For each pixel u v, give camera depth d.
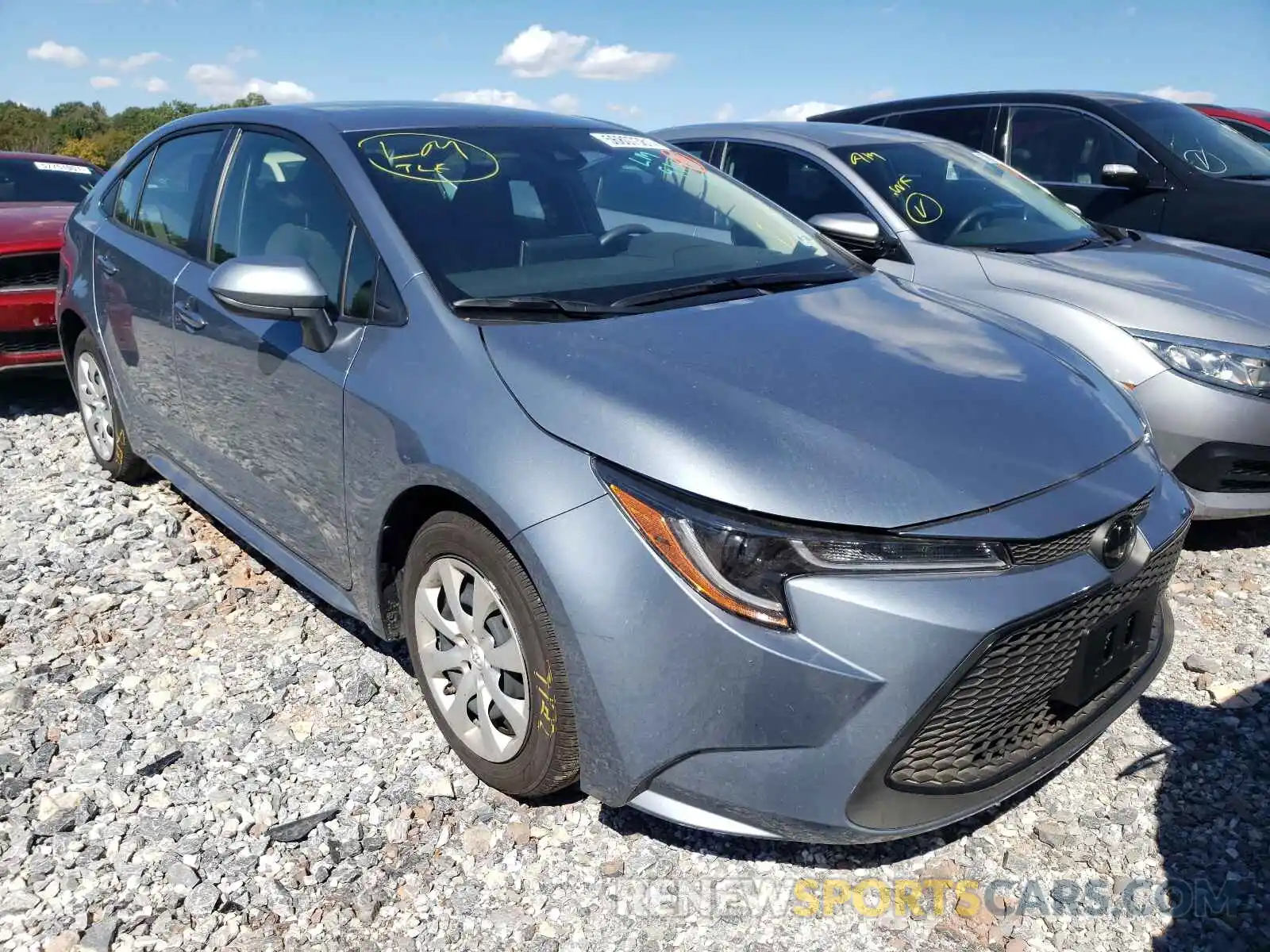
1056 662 2.23
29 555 3.94
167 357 3.67
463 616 2.54
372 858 2.42
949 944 2.21
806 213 5.13
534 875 2.38
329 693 3.06
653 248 3.13
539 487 2.20
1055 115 6.89
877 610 2.00
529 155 3.30
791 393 2.31
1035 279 4.21
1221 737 2.87
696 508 2.08
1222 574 3.87
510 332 2.52
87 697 3.03
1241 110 10.73
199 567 3.87
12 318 5.30
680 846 2.47
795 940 2.21
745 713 2.05
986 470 2.19
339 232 2.96
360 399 2.65
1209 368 3.70
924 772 2.13
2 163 7.37
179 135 4.01
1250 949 2.17
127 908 2.26
